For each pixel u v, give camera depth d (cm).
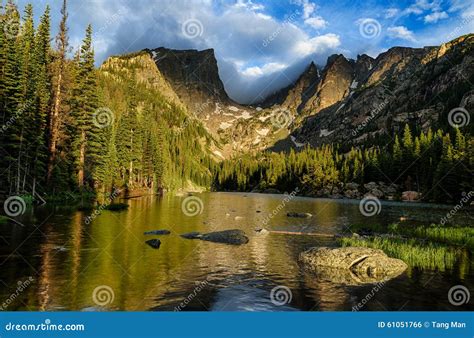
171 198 7662
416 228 3331
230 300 1327
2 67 4516
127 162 7825
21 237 2267
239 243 2505
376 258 1853
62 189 4997
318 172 13075
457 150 8469
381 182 11638
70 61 5181
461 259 2130
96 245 2155
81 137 5191
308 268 1841
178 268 1736
